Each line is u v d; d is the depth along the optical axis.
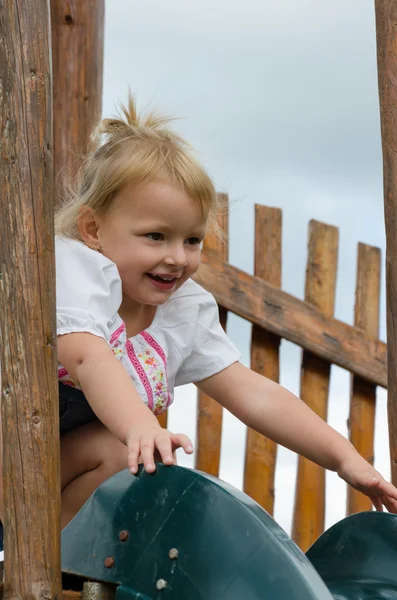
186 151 1.91
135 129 1.98
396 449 2.31
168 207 1.81
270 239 3.89
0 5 1.45
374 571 1.64
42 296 1.42
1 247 1.43
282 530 1.38
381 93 2.32
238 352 2.12
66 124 3.53
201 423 3.75
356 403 4.04
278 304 3.84
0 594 1.45
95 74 3.61
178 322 2.06
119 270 1.87
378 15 2.33
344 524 1.72
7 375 1.42
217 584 1.35
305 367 3.96
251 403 2.02
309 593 1.28
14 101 1.44
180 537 1.42
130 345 1.98
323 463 1.91
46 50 1.46
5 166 1.44
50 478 1.40
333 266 3.98
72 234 1.94
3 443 1.42
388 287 2.33
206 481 1.43
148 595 1.43
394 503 1.80
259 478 3.83
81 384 1.70
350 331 3.96
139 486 1.52
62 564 1.57
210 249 3.76
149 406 1.96
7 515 1.40
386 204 2.32
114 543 1.51
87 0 3.59
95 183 1.91
